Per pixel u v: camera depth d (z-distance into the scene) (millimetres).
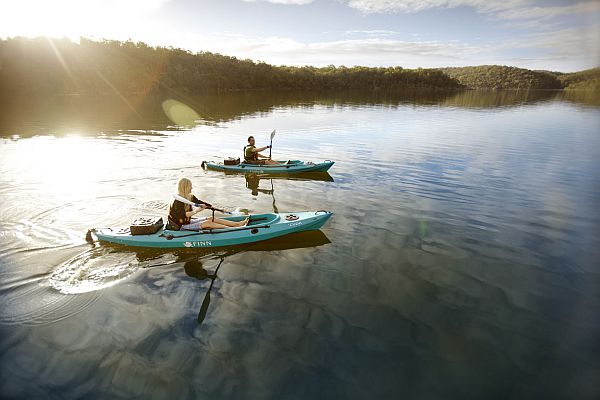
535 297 5043
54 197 8781
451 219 7793
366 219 7797
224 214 7469
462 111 33969
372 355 3939
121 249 6418
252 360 3842
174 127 21578
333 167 12359
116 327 4348
